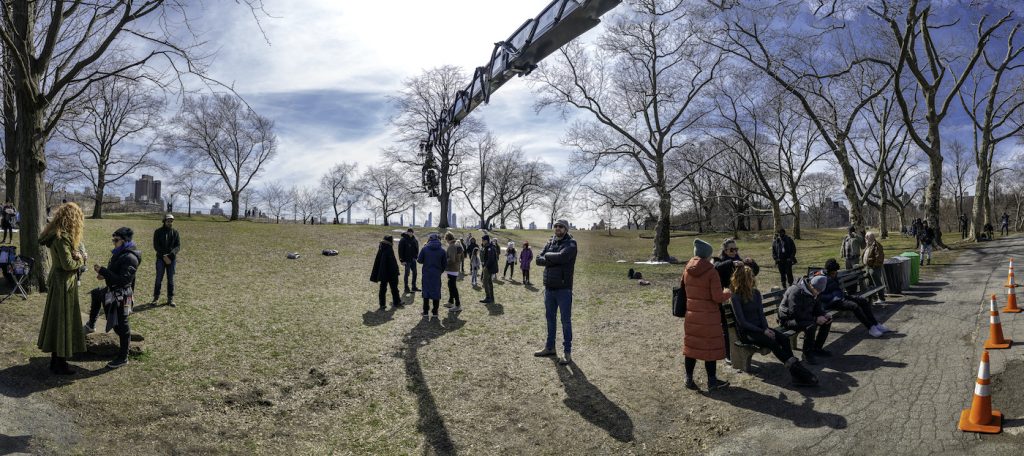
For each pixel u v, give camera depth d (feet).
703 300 18.16
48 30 29.73
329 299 38.17
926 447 12.71
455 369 23.02
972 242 81.00
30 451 13.84
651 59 79.92
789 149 119.65
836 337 24.38
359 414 18.75
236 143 148.15
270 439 16.81
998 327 19.83
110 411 17.06
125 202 178.19
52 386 18.19
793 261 40.73
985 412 13.37
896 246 84.07
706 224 136.77
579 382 19.86
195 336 25.99
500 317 33.68
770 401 16.94
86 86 30.68
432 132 47.37
